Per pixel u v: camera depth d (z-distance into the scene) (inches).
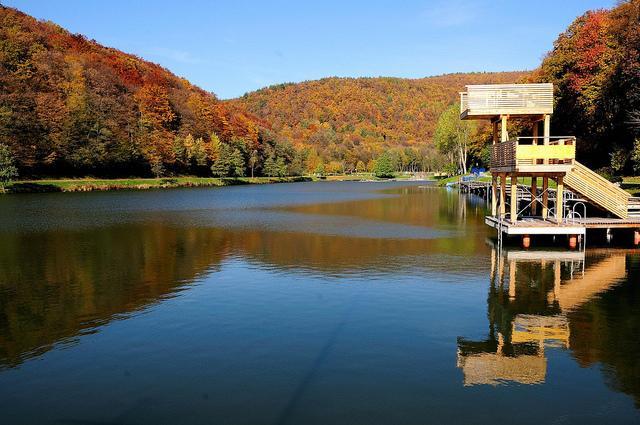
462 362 437.7
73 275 773.3
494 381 402.0
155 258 911.0
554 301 623.5
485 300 627.8
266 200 2539.4
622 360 444.5
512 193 975.6
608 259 871.7
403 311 581.6
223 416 346.6
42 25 4965.6
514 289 679.1
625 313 575.5
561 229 935.7
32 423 339.9
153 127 4471.0
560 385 396.8
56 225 1422.2
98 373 415.8
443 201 2369.6
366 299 631.8
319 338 494.0
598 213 1194.0
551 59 2092.8
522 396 378.0
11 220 1552.7
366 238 1146.7
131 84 5007.4
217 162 4837.6
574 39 1971.0
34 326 534.3
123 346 474.9
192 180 4439.0
